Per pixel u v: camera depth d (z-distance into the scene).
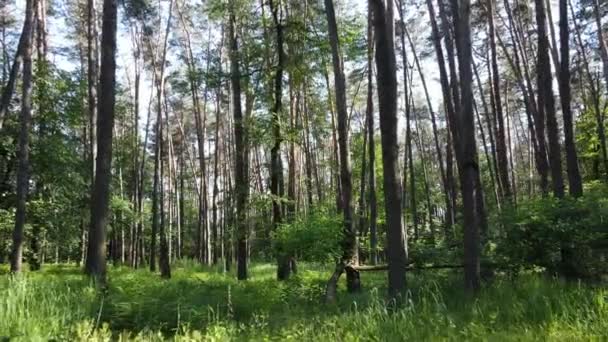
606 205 9.78
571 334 5.17
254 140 15.86
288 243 11.30
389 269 8.27
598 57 29.34
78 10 28.36
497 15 24.20
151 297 8.68
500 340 5.24
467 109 8.55
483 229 11.89
